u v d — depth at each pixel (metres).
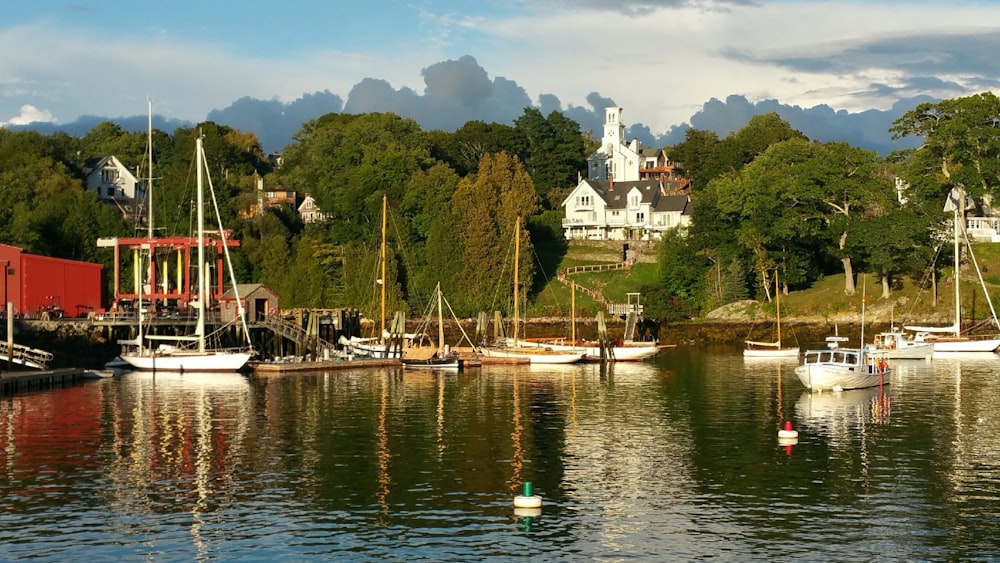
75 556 36.41
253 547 37.38
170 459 51.06
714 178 174.75
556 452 52.94
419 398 74.44
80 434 57.84
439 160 195.12
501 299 144.75
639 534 38.72
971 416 63.69
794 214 138.12
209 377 89.50
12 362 84.94
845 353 80.06
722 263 144.62
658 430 59.47
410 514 41.25
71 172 178.25
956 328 116.25
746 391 78.00
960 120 131.88
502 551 36.88
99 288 110.50
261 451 53.12
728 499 43.38
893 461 50.28
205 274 106.06
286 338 110.12
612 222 191.88
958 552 36.59
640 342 117.69
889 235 126.31
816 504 42.56
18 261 104.44
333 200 168.88
